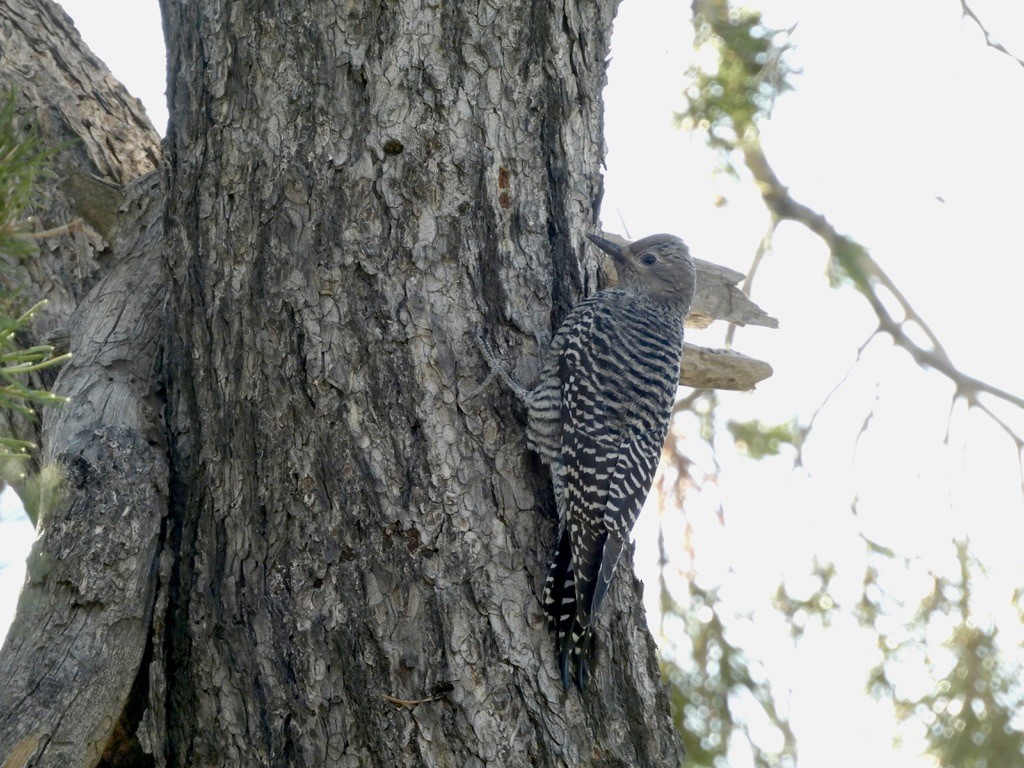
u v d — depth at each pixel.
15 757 8.13
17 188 6.68
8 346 7.14
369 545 8.74
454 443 9.03
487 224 9.43
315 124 9.20
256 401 9.03
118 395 9.50
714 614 15.18
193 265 9.41
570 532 9.31
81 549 8.61
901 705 14.97
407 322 9.05
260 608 8.80
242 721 8.82
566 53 9.89
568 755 8.70
